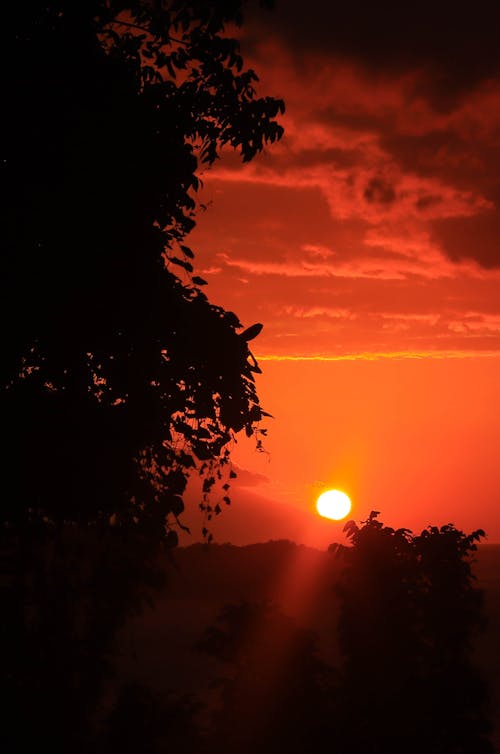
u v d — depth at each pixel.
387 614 33.56
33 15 16.81
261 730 27.67
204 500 20.02
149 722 20.80
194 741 21.86
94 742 17.53
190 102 18.42
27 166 16.36
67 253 16.61
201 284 18.89
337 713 28.95
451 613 33.50
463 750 31.17
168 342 18.27
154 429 18.00
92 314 17.30
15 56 16.59
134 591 18.42
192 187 18.28
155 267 18.08
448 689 31.78
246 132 19.28
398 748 29.30
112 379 17.84
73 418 17.41
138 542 18.89
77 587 17.89
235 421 19.08
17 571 17.42
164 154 17.62
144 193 17.39
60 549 18.02
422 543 34.38
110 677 17.64
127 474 17.97
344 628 33.91
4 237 15.94
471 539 34.47
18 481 17.22
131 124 17.17
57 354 17.41
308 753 27.66
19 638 16.91
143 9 19.06
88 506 18.03
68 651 17.20
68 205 16.33
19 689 16.41
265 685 28.33
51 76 16.55
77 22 17.19
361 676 31.75
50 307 16.77
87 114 16.52
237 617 29.19
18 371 17.47
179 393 18.64
